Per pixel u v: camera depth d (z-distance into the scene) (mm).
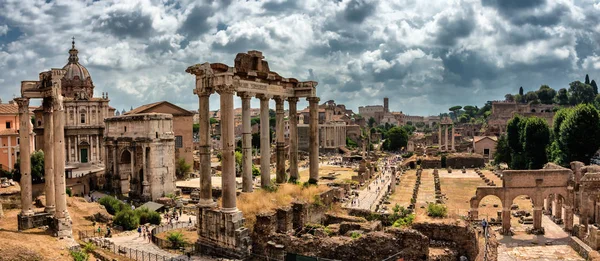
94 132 113188
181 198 87250
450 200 87625
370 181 119750
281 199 44344
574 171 69312
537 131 103188
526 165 106500
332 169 153125
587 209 57062
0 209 54562
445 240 38688
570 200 59781
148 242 50625
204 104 42188
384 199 87375
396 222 43406
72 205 65375
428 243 35219
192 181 110750
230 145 40031
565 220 60406
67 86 124750
